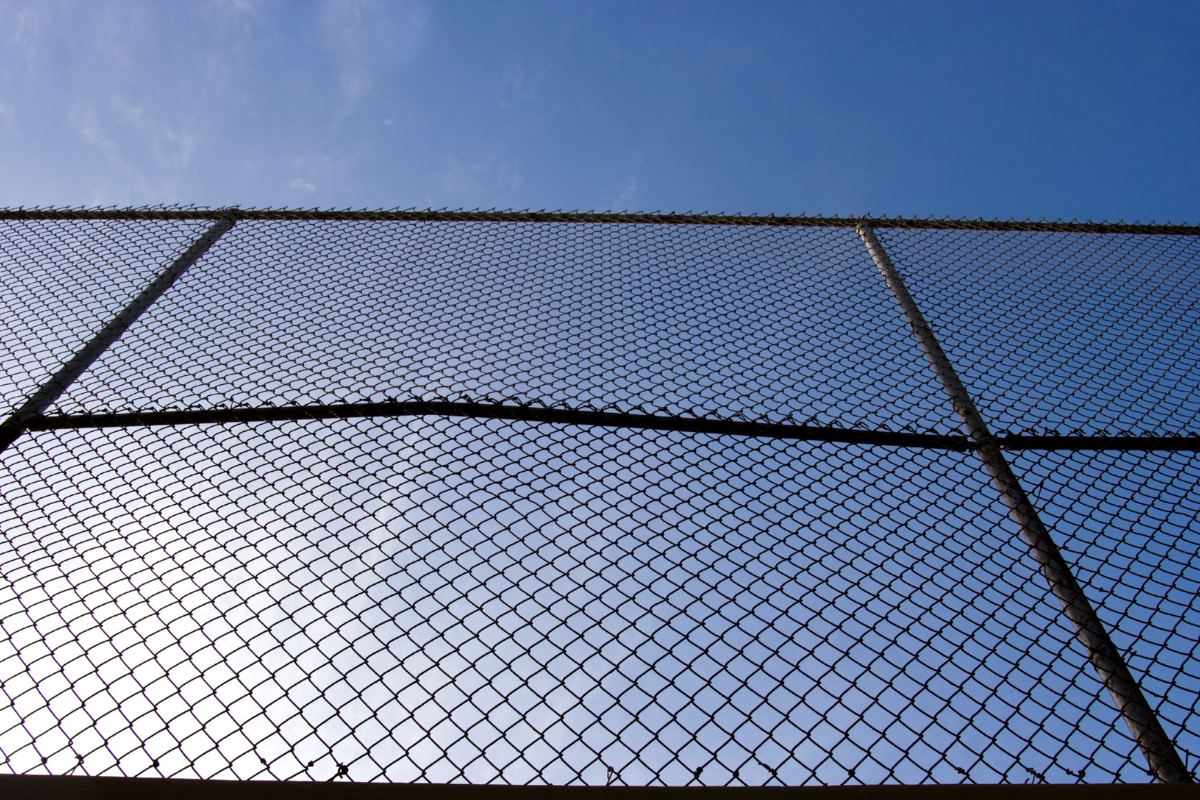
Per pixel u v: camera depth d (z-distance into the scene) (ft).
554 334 5.84
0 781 2.72
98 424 4.74
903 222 7.54
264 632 3.42
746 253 7.07
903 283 6.37
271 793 2.67
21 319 5.91
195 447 4.58
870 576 3.84
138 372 5.28
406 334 5.76
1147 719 3.21
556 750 2.94
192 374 5.23
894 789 2.77
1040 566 3.93
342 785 2.70
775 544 4.01
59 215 7.59
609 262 6.95
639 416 4.81
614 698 3.16
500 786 2.73
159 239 7.10
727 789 2.77
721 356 5.59
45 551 3.92
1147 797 2.75
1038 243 7.32
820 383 5.29
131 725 3.03
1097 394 5.24
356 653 3.32
